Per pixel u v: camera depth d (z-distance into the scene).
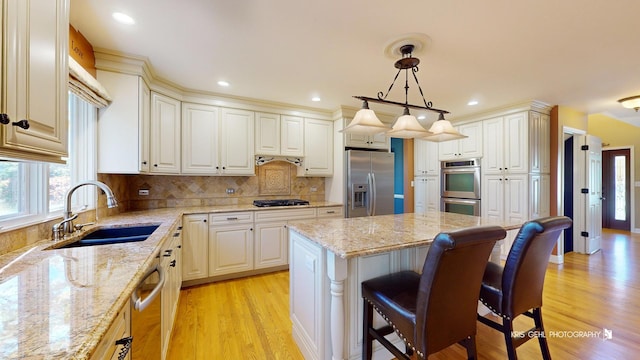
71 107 2.02
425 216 2.58
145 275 1.08
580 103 3.66
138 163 2.35
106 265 1.12
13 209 1.40
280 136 3.70
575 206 4.27
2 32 0.76
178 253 2.44
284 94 3.27
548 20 1.76
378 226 2.02
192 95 3.14
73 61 1.66
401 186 5.66
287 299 2.69
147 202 3.19
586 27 1.83
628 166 5.95
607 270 3.42
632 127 5.89
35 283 0.93
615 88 3.04
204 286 3.01
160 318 1.52
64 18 1.10
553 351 1.84
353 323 1.67
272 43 2.07
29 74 0.88
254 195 3.85
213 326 2.19
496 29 1.86
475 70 2.54
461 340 1.32
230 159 3.37
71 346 0.58
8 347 0.56
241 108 3.44
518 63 2.40
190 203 3.45
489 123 3.93
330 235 1.70
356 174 3.83
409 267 1.87
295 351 1.88
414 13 1.69
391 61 2.37
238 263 3.19
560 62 2.38
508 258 1.49
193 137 3.14
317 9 1.66
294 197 4.13
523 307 1.54
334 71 2.59
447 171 4.54
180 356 1.82
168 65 2.46
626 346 1.89
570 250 4.33
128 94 2.32
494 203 3.86
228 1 1.58
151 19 1.76
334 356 1.53
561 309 2.41
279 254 3.43
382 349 1.74
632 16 1.70
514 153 3.64
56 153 1.05
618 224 6.08
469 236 1.12
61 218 1.72
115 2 1.59
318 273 1.62
